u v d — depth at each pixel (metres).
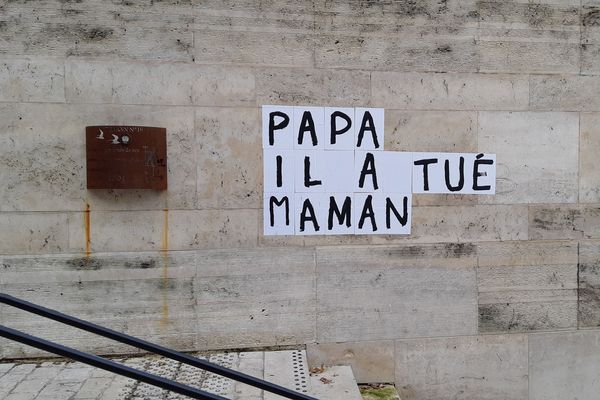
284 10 3.53
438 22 3.64
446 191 3.69
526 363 3.76
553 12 3.73
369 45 3.60
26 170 3.38
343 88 3.59
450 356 3.71
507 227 3.73
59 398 2.90
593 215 3.79
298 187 3.58
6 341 3.40
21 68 3.35
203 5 3.47
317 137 3.58
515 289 3.75
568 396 3.80
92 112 3.41
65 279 3.42
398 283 3.66
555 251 3.77
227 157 3.53
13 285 3.38
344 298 3.62
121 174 3.33
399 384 3.67
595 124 3.79
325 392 3.16
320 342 3.61
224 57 3.50
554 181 3.77
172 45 3.46
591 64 3.78
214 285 3.53
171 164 3.48
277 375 3.18
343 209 3.61
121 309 3.46
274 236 3.57
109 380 3.15
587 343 3.80
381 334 3.65
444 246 3.69
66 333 3.44
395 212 3.65
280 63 3.54
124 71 3.43
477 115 3.69
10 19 3.33
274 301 3.57
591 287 3.79
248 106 3.53
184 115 3.48
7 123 3.35
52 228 3.40
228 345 3.55
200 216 3.52
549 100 3.75
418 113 3.65
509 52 3.71
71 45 3.38
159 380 1.83
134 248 3.47
